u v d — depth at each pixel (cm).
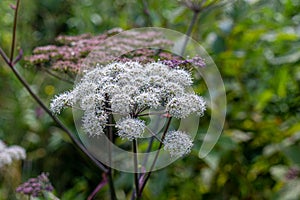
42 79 120
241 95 97
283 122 94
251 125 95
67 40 84
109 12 126
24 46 126
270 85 94
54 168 115
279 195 85
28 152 117
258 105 91
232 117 96
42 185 76
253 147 96
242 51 94
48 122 116
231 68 95
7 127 120
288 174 86
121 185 93
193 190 99
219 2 86
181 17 97
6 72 122
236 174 97
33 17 134
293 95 98
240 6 98
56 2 136
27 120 117
